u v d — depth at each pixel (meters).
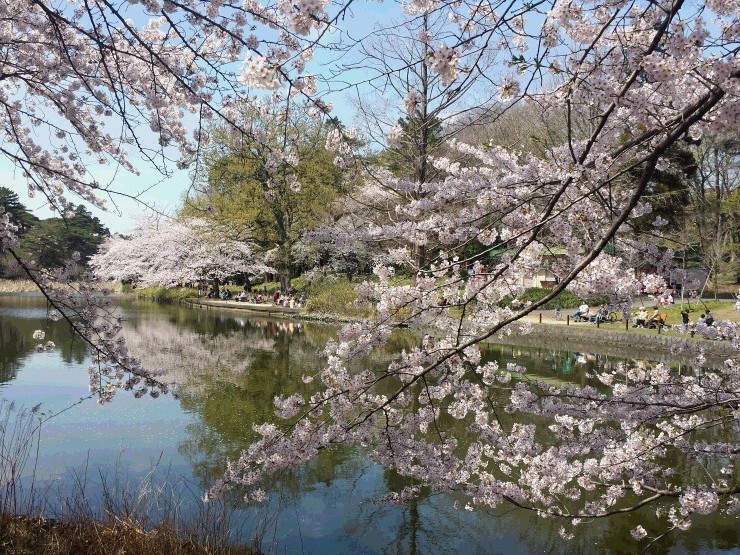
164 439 9.05
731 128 2.41
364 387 4.22
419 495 7.34
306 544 5.99
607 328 18.94
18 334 20.02
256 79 2.84
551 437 7.78
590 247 3.90
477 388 4.55
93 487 6.92
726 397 4.44
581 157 2.97
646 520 6.57
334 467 8.24
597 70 2.73
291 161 4.66
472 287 3.95
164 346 18.58
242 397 11.80
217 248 36.41
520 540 6.22
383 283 4.12
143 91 5.55
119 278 45.56
